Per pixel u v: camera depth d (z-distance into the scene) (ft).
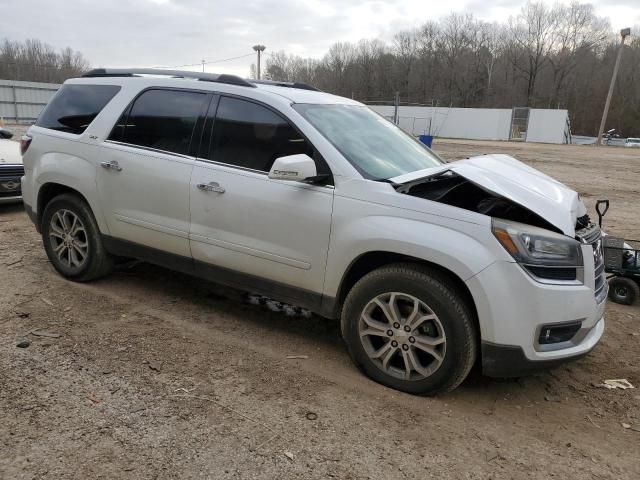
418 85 277.03
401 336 11.23
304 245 12.03
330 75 284.20
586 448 9.92
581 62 270.46
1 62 204.54
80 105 16.22
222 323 14.44
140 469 8.60
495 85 280.72
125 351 12.45
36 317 13.99
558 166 70.90
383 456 9.30
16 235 22.03
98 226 15.74
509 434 10.22
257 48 124.06
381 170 12.28
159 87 14.67
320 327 14.60
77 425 9.61
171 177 13.82
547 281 10.26
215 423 9.91
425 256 10.59
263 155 12.75
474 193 12.59
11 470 8.40
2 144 26.96
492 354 10.43
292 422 10.09
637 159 87.51
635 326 16.01
